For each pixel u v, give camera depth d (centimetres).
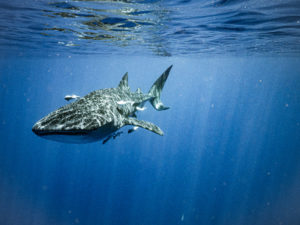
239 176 3431
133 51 2281
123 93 536
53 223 2159
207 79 7688
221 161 4150
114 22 1052
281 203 2623
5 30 1383
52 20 1067
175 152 4369
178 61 3428
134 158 3812
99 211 2394
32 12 955
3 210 2262
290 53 2294
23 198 2547
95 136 310
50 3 823
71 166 3644
